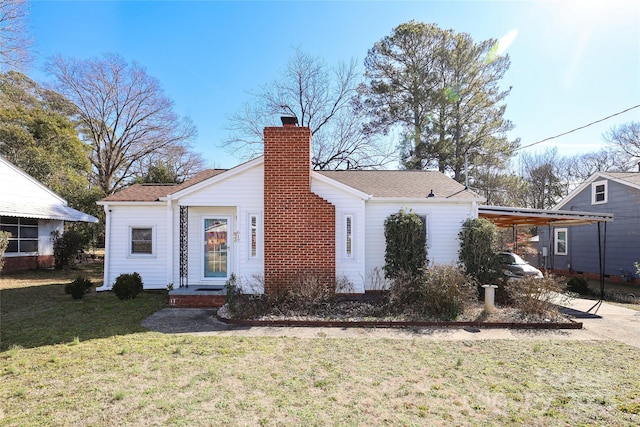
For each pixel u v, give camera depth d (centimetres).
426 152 2550
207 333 689
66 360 528
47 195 1795
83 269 1780
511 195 2908
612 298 1178
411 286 887
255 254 1001
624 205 1628
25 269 1653
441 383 461
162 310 886
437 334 696
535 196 3556
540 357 567
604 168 3369
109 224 1155
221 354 564
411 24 2466
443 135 2558
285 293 914
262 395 419
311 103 2714
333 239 948
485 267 1007
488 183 2592
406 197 1140
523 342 648
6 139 2233
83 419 361
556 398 420
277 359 544
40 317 797
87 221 1906
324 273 944
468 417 374
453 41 2456
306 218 952
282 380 463
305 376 478
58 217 1673
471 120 2497
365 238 1139
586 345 634
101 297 1048
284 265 947
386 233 1066
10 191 1571
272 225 953
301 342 634
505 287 920
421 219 1146
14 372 479
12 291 1141
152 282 1156
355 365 522
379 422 361
